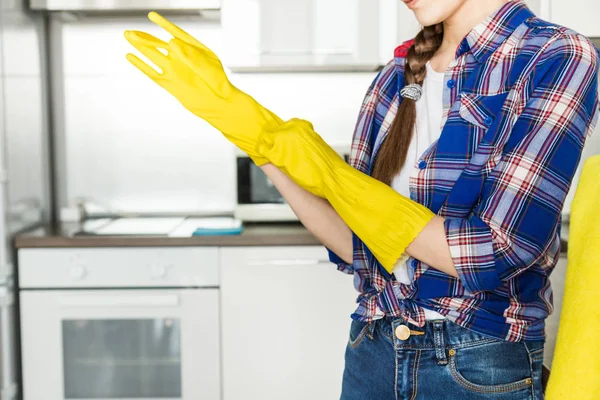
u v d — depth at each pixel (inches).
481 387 29.2
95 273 85.6
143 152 108.5
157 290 85.9
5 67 88.1
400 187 33.1
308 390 87.0
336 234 35.7
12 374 85.7
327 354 86.7
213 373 86.5
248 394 86.9
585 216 41.1
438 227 28.3
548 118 28.0
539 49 29.2
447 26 32.7
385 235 28.9
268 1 92.9
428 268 30.4
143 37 33.0
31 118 98.4
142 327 87.0
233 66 94.6
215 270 85.7
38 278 85.7
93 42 107.0
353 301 86.3
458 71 31.4
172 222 101.0
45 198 104.5
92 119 108.0
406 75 34.1
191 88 32.2
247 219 95.7
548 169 27.8
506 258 27.5
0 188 84.6
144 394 87.8
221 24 97.7
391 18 92.8
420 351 30.0
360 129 37.3
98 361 87.4
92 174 108.7
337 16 92.9
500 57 30.1
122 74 107.5
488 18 30.7
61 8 94.7
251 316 86.2
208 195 108.9
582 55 28.6
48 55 107.2
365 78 106.8
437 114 32.6
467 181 29.7
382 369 31.3
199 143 108.3
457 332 29.6
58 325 86.0
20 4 94.9
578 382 36.8
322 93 107.0
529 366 29.7
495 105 29.8
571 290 39.5
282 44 93.4
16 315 87.3
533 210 27.6
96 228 94.9
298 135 30.8
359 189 29.4
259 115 32.6
